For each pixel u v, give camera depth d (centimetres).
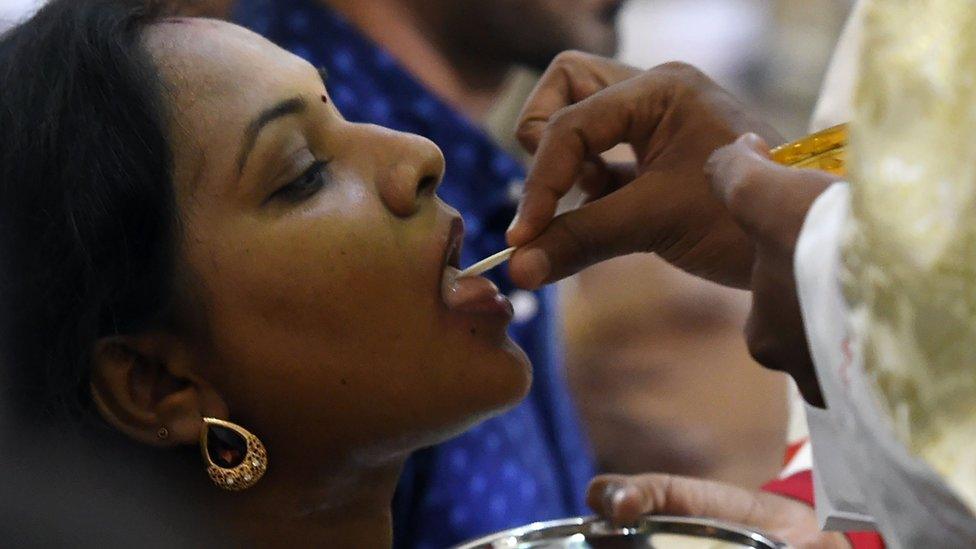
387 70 207
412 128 207
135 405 140
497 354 146
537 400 216
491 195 209
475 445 201
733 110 152
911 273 88
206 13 167
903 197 89
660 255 153
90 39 139
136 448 140
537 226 147
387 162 146
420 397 144
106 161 134
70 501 118
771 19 367
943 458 87
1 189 135
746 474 276
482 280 146
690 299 287
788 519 172
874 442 95
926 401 88
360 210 143
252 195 140
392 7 210
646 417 280
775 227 109
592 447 282
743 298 290
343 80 205
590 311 288
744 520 170
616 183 162
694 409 279
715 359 284
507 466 203
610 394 283
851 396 97
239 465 142
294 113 143
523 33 213
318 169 145
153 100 138
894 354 90
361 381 142
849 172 94
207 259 140
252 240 140
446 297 144
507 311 148
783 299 112
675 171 150
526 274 144
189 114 140
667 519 142
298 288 140
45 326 132
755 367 283
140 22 145
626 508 143
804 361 116
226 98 141
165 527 127
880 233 90
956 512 88
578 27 216
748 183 111
